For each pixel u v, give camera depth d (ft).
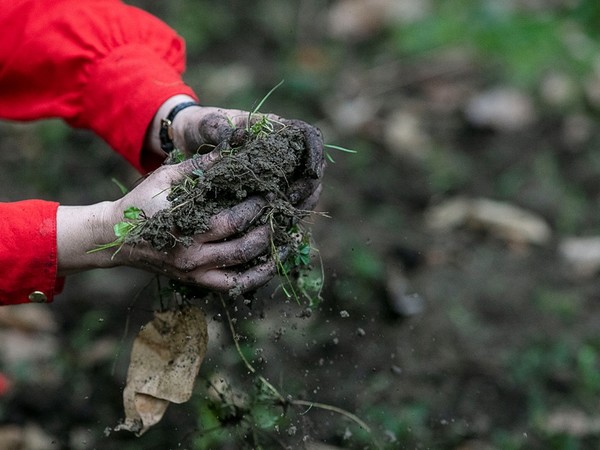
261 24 18.12
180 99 7.52
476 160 14.60
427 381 10.67
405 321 11.44
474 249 12.85
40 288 6.53
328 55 17.26
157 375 6.91
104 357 10.91
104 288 12.01
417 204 13.80
